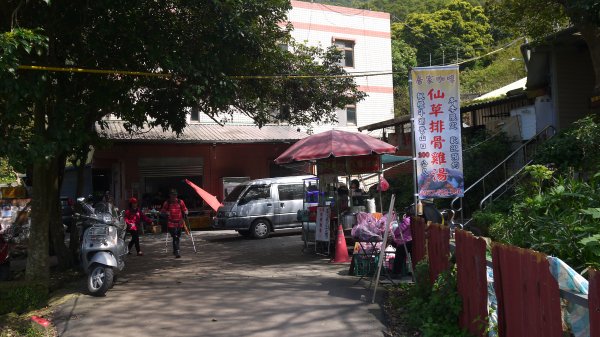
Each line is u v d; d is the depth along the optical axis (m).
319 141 11.59
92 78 9.41
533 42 13.20
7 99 7.62
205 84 9.14
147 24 9.14
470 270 5.41
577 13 10.55
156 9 9.41
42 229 8.92
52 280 9.92
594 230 4.91
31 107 9.95
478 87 34.44
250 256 12.74
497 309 4.70
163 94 11.62
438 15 39.12
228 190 22.47
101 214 8.97
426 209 9.38
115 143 20.69
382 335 5.92
